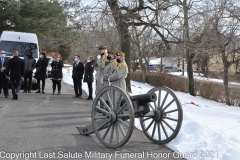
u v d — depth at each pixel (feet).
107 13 45.01
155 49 84.48
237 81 117.60
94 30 49.60
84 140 21.34
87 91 54.29
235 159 16.66
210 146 18.98
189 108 39.04
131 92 51.70
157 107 21.38
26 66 48.62
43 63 49.21
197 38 52.16
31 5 94.07
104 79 29.19
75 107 35.94
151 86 84.28
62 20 59.00
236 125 28.43
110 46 62.54
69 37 100.01
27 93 47.93
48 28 96.43
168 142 20.47
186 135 21.49
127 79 51.39
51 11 91.30
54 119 28.30
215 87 55.88
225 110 43.14
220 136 19.97
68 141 20.94
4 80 41.37
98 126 20.56
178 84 72.59
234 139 20.71
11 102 37.47
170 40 51.70
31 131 23.39
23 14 95.04
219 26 49.42
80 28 49.37
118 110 19.63
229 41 50.06
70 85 70.90
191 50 56.03
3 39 56.13
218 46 50.34
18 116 29.04
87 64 43.55
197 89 64.49
